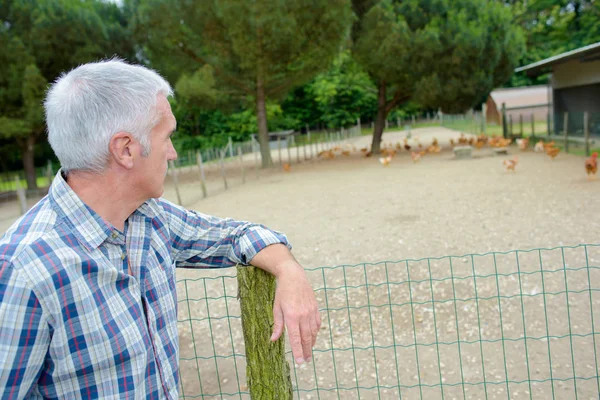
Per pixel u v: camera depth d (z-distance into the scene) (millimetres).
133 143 1328
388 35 20344
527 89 38375
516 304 4930
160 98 1402
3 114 18047
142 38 21719
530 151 20000
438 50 20328
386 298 5379
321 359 4250
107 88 1302
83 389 1263
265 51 19297
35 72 17312
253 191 15641
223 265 1761
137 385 1317
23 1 18484
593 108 20469
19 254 1161
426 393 3664
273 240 1649
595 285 5168
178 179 21344
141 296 1387
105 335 1257
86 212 1278
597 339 4145
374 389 3766
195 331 5004
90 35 19828
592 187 10711
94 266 1242
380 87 25531
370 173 17797
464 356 4105
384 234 8180
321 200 12508
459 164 17906
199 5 18328
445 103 21688
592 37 36156
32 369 1182
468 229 8000
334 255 7215
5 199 19922
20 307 1136
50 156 32594
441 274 5930
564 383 3615
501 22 21766
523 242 6984
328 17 18234
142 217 1467
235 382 4016
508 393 3320
